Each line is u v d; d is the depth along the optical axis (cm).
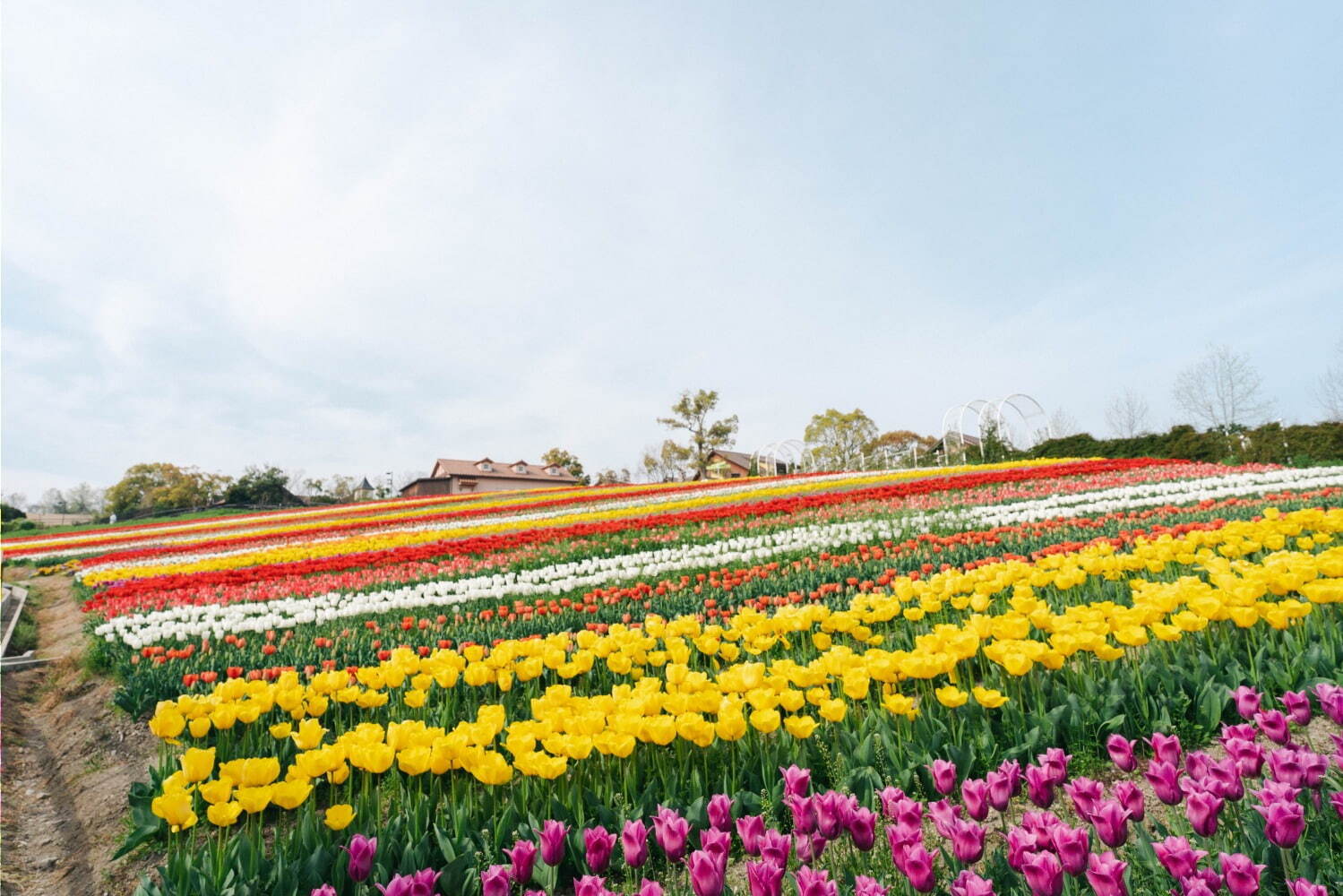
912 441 6544
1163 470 1972
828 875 262
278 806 424
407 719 481
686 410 7312
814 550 1078
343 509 4284
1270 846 240
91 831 455
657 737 327
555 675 564
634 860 254
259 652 730
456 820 310
